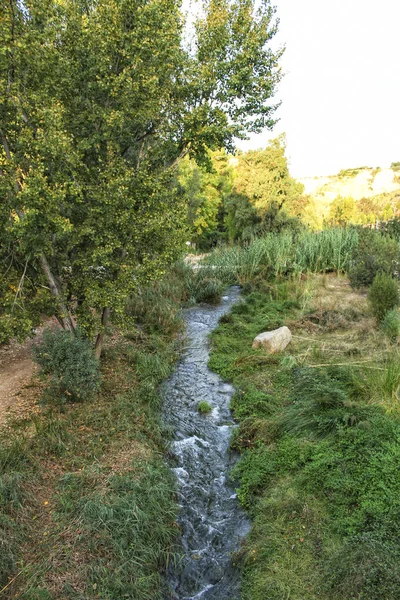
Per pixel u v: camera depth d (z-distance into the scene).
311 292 13.81
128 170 7.33
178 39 9.18
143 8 7.20
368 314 11.06
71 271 7.99
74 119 7.21
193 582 4.63
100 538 4.57
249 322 12.34
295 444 6.20
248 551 4.79
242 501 5.64
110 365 9.07
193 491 5.95
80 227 7.09
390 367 7.16
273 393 7.95
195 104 10.33
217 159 36.91
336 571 4.14
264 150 28.50
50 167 6.75
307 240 17.88
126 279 7.47
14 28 6.17
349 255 16.66
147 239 7.95
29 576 4.11
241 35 10.31
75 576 4.17
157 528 4.95
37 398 7.44
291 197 28.44
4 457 5.45
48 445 6.04
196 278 16.45
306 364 8.70
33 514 4.85
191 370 9.66
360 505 4.83
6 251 6.97
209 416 7.77
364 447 5.55
